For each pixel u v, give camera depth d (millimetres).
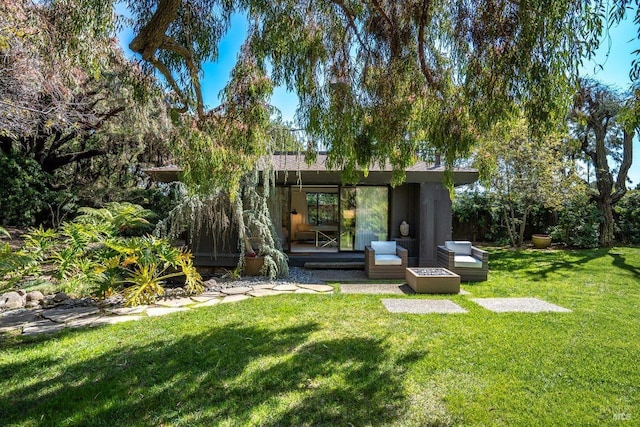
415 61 4223
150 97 4277
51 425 2648
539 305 5805
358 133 4656
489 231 15383
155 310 5539
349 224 10367
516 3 2895
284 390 3133
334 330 4602
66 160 14102
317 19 4016
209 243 8977
